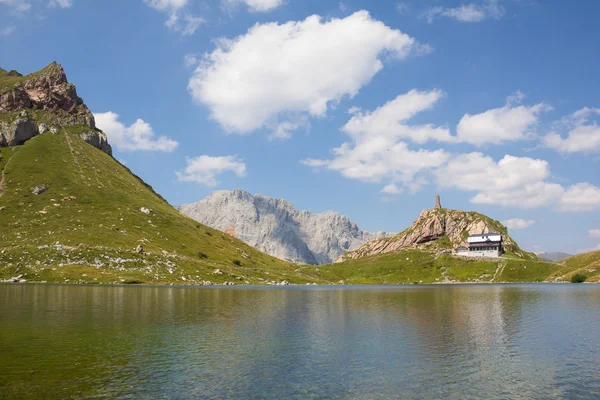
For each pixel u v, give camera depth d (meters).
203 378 45.41
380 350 59.59
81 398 38.53
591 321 87.69
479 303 128.38
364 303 128.50
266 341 64.69
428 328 78.56
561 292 183.50
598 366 52.28
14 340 60.00
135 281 197.00
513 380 46.62
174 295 142.62
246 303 122.50
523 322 86.50
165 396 39.75
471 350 60.12
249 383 44.19
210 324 79.38
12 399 37.69
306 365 51.34
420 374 48.31
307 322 84.69
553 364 53.00
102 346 57.88
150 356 53.62
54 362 49.41
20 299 110.44
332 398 40.44
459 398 41.22
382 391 42.66
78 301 109.25
